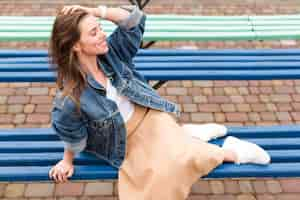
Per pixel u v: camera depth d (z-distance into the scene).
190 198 3.11
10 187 3.18
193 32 3.17
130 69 2.14
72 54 1.78
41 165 2.17
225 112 3.88
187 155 1.99
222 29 3.22
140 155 2.03
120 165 2.06
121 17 2.02
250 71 2.80
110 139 2.03
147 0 3.96
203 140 2.26
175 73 2.78
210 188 3.19
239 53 3.12
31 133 2.33
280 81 4.25
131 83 2.06
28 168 2.11
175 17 3.38
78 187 3.18
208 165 2.00
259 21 3.35
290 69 2.85
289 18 3.41
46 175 2.08
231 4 5.44
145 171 1.98
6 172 2.07
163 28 3.21
